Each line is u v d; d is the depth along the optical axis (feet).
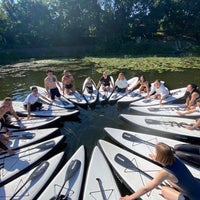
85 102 27.32
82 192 13.99
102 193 13.60
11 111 21.57
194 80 38.83
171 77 41.39
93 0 98.94
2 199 13.48
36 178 14.96
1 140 18.45
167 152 10.50
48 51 91.76
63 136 19.56
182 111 23.62
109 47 91.71
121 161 16.15
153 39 100.58
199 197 10.66
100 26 102.22
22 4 94.79
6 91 37.40
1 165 16.28
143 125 21.17
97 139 20.81
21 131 20.77
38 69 56.34
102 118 24.62
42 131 20.62
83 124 23.50
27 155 17.31
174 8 99.45
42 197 13.42
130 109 25.20
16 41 96.48
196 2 96.63
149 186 11.15
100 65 57.62
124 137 19.19
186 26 99.30
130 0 100.73
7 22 95.96
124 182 14.53
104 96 28.86
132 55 80.02
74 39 101.71
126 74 45.24
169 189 11.88
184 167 10.89
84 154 17.01
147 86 28.60
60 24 98.53
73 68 55.01
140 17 102.17
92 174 15.05
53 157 16.85
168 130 20.10
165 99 26.84
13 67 61.67
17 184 14.53
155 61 60.23
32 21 96.02
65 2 97.25
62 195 13.42
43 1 97.96
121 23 102.27
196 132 19.57
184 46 89.15
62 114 24.03
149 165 15.71
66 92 30.01
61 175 15.03
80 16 100.32
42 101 27.89
